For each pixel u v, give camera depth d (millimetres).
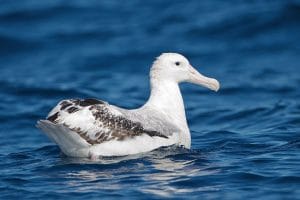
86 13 31031
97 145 14547
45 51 27766
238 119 19562
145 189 12906
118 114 14656
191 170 13930
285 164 14172
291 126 17891
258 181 13234
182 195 12609
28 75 24922
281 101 21000
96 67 26078
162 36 28500
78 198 12555
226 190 12820
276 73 24453
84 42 28391
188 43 27844
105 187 13047
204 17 29797
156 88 16016
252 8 29875
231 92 22578
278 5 29656
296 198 12328
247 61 26109
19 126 19281
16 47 28062
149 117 15320
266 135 16922
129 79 24500
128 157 14656
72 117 14281
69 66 26141
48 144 16875
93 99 14641
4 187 13258
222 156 15000
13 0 32219
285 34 28109
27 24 29969
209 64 25984
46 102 21422
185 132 15828
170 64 16031
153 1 31969
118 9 31375
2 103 21234
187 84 23453
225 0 31391
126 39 28453
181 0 31844
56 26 29906
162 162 14453
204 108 20734
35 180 13578
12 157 15547
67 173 13891
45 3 31750
